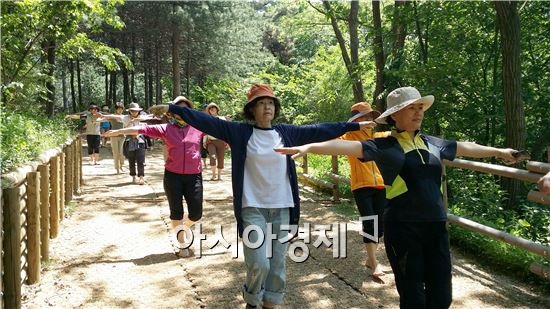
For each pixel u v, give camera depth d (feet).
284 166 11.52
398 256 9.70
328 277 15.65
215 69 89.81
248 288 11.48
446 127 35.24
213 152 36.40
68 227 21.50
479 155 10.49
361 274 15.90
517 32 27.40
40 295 13.87
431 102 9.84
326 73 67.87
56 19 33.22
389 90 34.99
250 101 11.57
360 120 16.11
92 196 28.63
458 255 17.93
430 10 33.94
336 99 67.10
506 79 27.73
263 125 11.66
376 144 9.70
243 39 87.40
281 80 86.69
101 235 20.27
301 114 71.46
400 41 37.81
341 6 44.75
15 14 31.68
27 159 16.05
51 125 26.81
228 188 32.55
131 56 94.02
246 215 11.22
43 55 38.83
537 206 26.18
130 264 16.72
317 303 13.60
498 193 27.43
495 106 33.65
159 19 74.23
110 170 42.06
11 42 33.24
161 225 22.00
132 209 25.20
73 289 14.37
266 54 101.09
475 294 14.28
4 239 12.39
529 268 15.25
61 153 22.25
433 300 9.46
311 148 9.36
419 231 9.56
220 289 14.56
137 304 13.41
